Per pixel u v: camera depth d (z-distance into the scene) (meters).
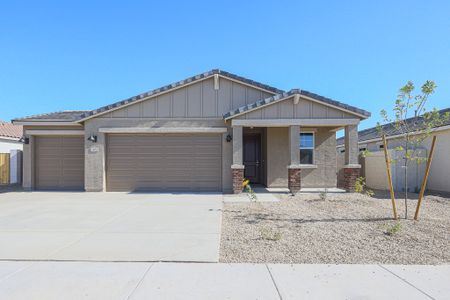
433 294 4.14
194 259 5.42
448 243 6.25
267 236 6.68
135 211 9.70
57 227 7.67
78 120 14.74
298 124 13.58
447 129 14.16
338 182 17.95
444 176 14.45
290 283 4.47
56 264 5.20
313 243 6.29
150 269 4.99
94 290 4.25
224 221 8.25
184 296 4.09
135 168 14.98
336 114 13.66
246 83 14.98
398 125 8.45
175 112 14.89
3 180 20.08
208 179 14.99
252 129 17.17
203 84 15.02
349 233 6.98
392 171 14.97
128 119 14.82
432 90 8.01
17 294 4.13
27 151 15.68
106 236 6.85
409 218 8.40
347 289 4.29
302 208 10.04
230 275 4.76
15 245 6.19
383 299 4.00
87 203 11.30
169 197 12.78
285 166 15.80
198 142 15.08
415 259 5.42
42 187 15.91
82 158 15.96
